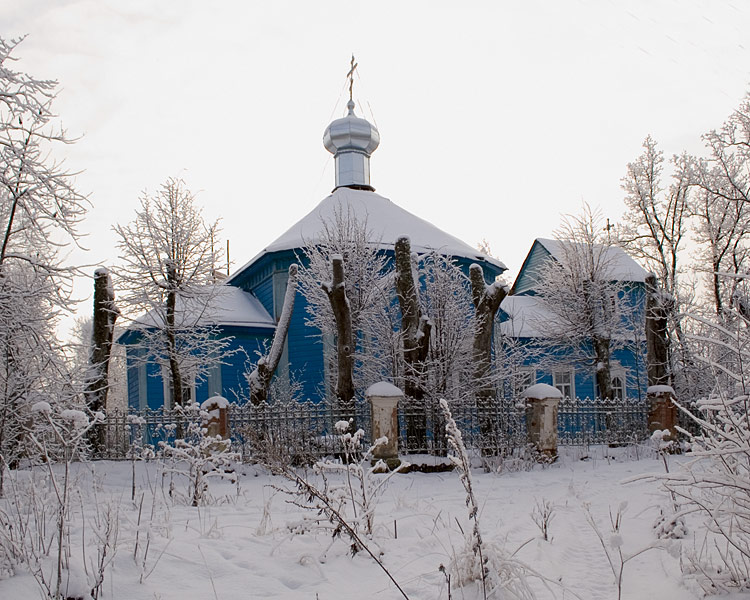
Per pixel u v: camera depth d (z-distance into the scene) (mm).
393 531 6699
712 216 25125
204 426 13195
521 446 15047
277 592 4734
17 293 10094
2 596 4195
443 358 15445
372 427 13453
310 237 22219
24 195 10320
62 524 4363
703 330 18141
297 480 6031
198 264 20391
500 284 15750
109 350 15336
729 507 4766
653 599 4609
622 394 28625
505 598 4559
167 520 6473
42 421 9820
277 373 22062
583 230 25547
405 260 15398
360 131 27844
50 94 10383
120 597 4453
